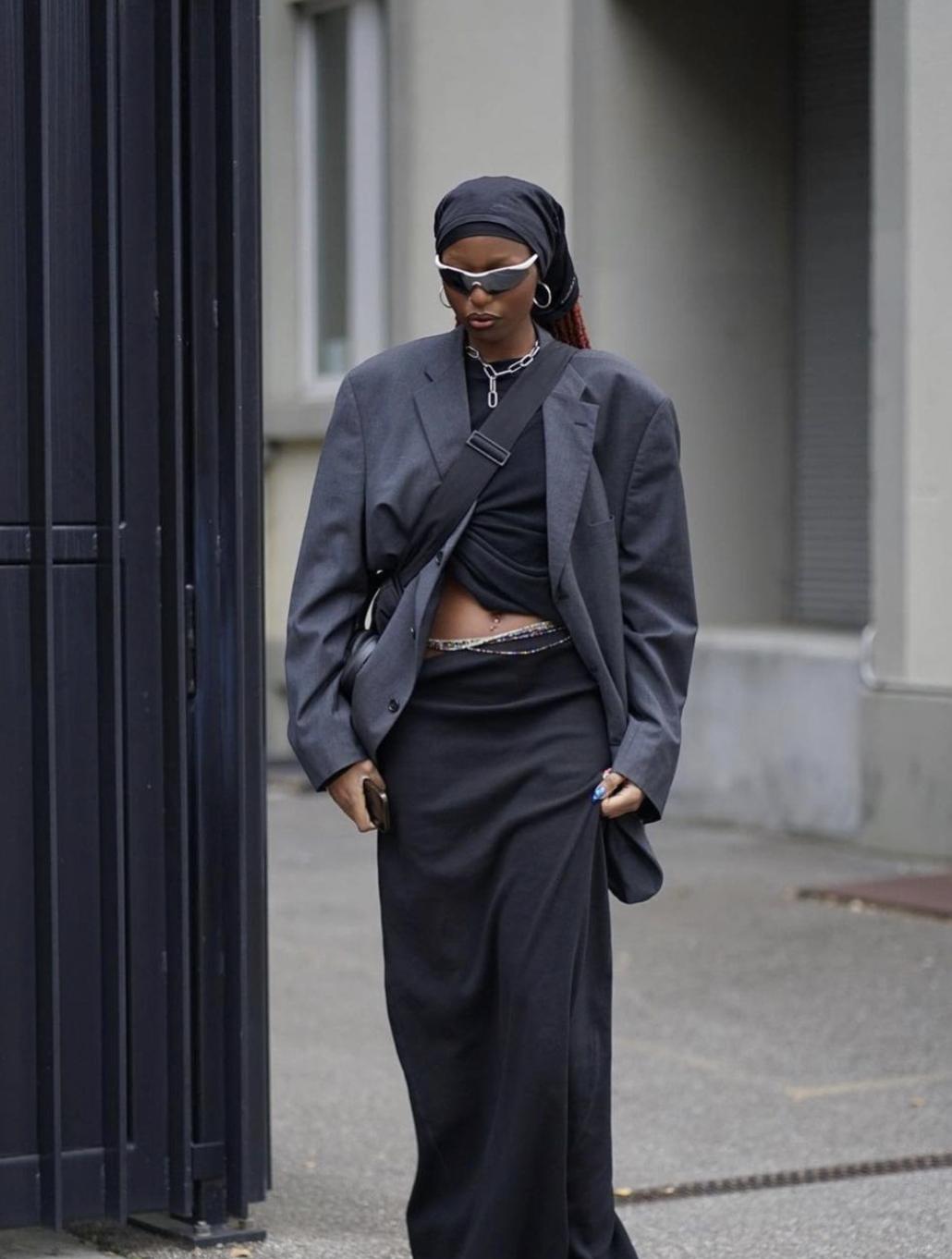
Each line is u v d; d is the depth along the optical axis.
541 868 4.95
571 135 15.08
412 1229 5.23
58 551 5.76
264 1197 6.22
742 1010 9.63
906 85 12.82
